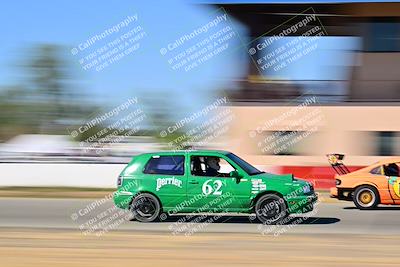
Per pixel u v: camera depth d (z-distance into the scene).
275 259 8.62
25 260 8.52
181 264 8.21
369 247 9.81
